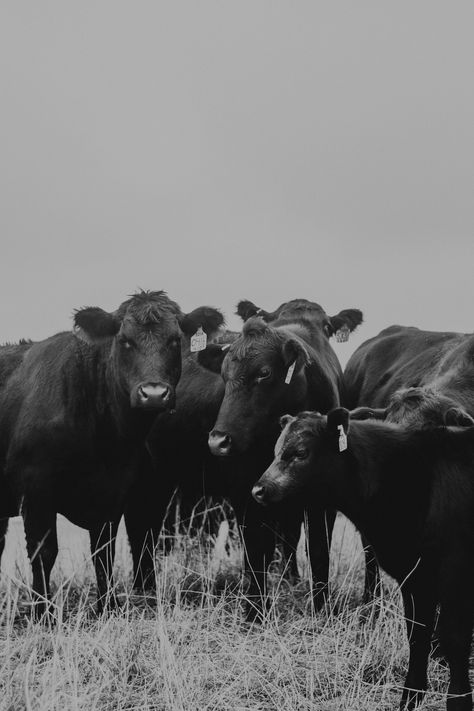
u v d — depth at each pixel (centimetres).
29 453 1038
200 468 1270
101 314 1047
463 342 1098
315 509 1048
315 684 799
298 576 1192
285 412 1076
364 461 828
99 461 1048
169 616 907
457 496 798
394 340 1391
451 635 772
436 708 774
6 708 710
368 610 992
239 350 1070
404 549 813
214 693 761
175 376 1048
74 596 1096
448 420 852
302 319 1301
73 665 750
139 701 750
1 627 891
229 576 1172
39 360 1092
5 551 1393
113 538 1039
